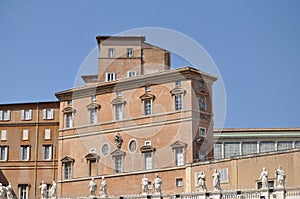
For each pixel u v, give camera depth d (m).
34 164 80.25
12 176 80.31
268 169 62.19
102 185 63.53
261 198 53.12
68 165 75.81
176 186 66.00
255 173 63.00
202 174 58.53
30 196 79.69
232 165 64.62
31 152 80.69
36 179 79.88
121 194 69.00
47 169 79.81
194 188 64.69
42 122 80.94
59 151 76.75
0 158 80.94
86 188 73.06
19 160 80.69
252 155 63.50
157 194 59.19
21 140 81.06
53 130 80.50
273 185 61.59
